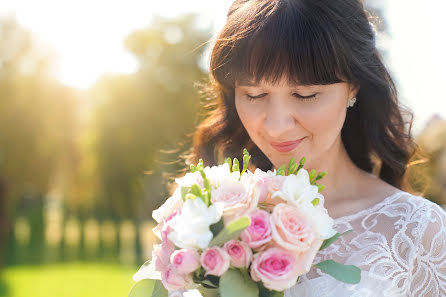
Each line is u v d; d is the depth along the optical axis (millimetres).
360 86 1962
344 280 1496
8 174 22594
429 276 1866
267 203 1502
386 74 2023
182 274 1427
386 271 1801
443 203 4996
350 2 1836
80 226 26359
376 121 2102
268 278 1369
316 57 1697
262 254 1393
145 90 23953
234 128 2324
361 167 2213
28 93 22422
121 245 26844
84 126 24016
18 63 22562
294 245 1394
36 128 22562
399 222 1903
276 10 1742
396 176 2215
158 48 24719
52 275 16562
